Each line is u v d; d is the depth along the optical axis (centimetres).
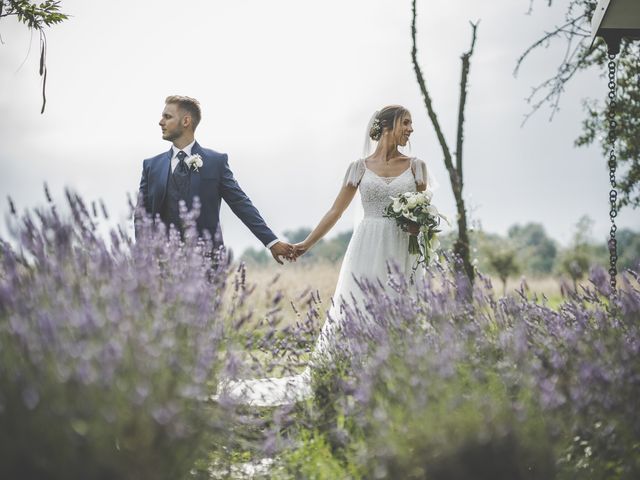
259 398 348
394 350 313
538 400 274
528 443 259
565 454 283
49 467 234
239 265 324
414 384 271
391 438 265
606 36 496
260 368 329
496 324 352
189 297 280
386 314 340
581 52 757
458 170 683
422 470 260
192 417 270
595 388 282
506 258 1702
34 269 280
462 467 255
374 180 496
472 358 311
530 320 367
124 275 285
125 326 254
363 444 290
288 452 315
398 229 491
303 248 499
